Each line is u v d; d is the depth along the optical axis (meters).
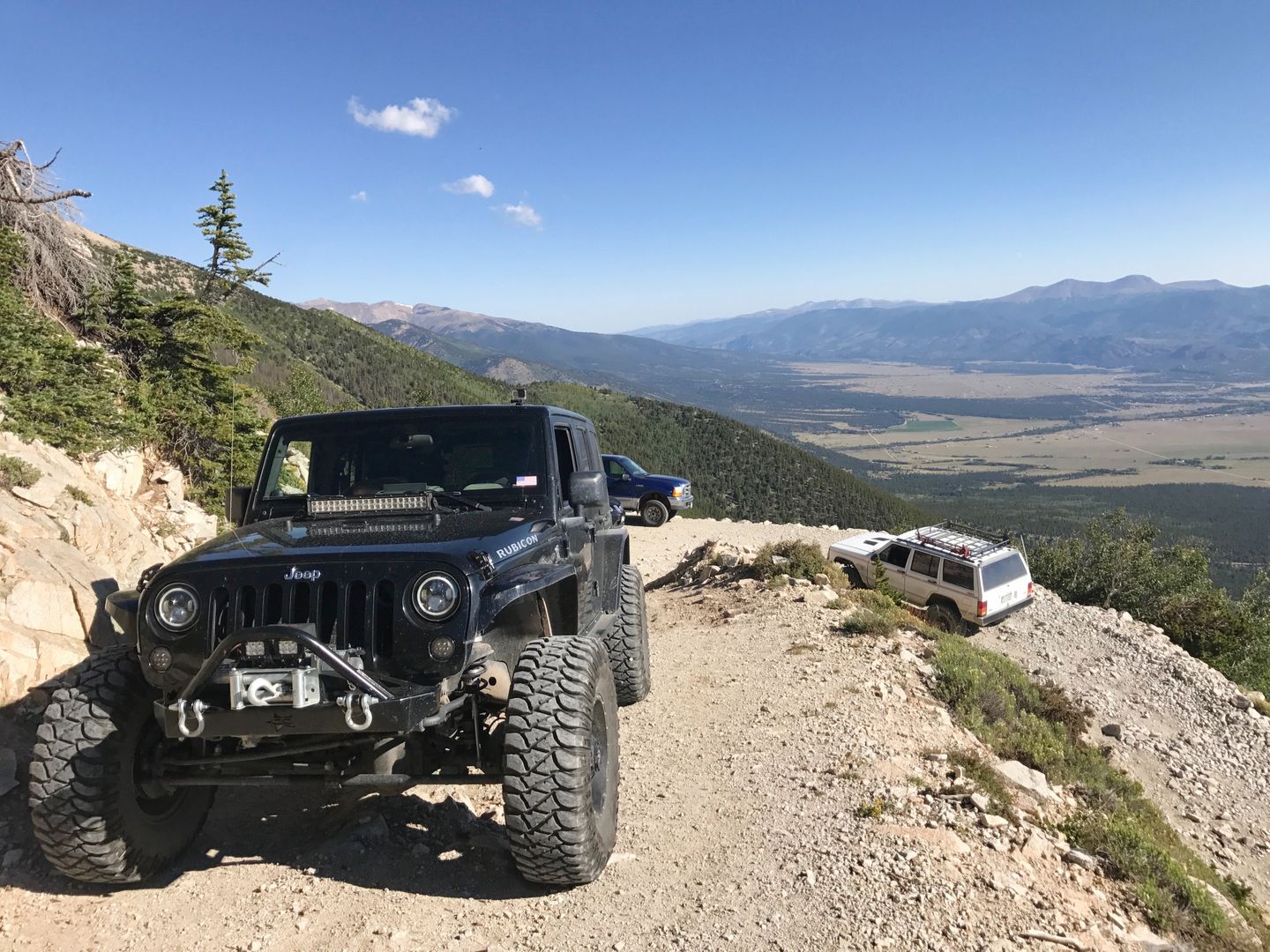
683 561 16.84
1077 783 8.40
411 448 4.62
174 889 3.73
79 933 3.36
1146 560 29.36
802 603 11.91
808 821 4.79
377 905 3.58
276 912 3.52
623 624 6.72
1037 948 3.74
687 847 4.40
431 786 4.98
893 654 9.67
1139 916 4.86
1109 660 18.89
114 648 3.78
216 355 13.80
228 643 3.16
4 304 10.02
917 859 4.29
